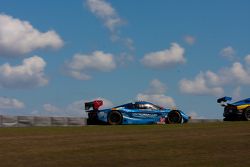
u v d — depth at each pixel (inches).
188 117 972.6
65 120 949.2
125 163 432.1
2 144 558.6
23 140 597.0
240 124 815.1
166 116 955.3
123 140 590.6
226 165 414.9
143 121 942.4
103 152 493.0
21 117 896.9
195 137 607.5
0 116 868.6
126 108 940.0
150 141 573.3
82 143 563.8
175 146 526.3
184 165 417.4
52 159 455.5
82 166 421.7
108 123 935.0
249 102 981.2
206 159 445.1
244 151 486.3
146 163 430.0
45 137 633.6
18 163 437.7
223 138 587.5
